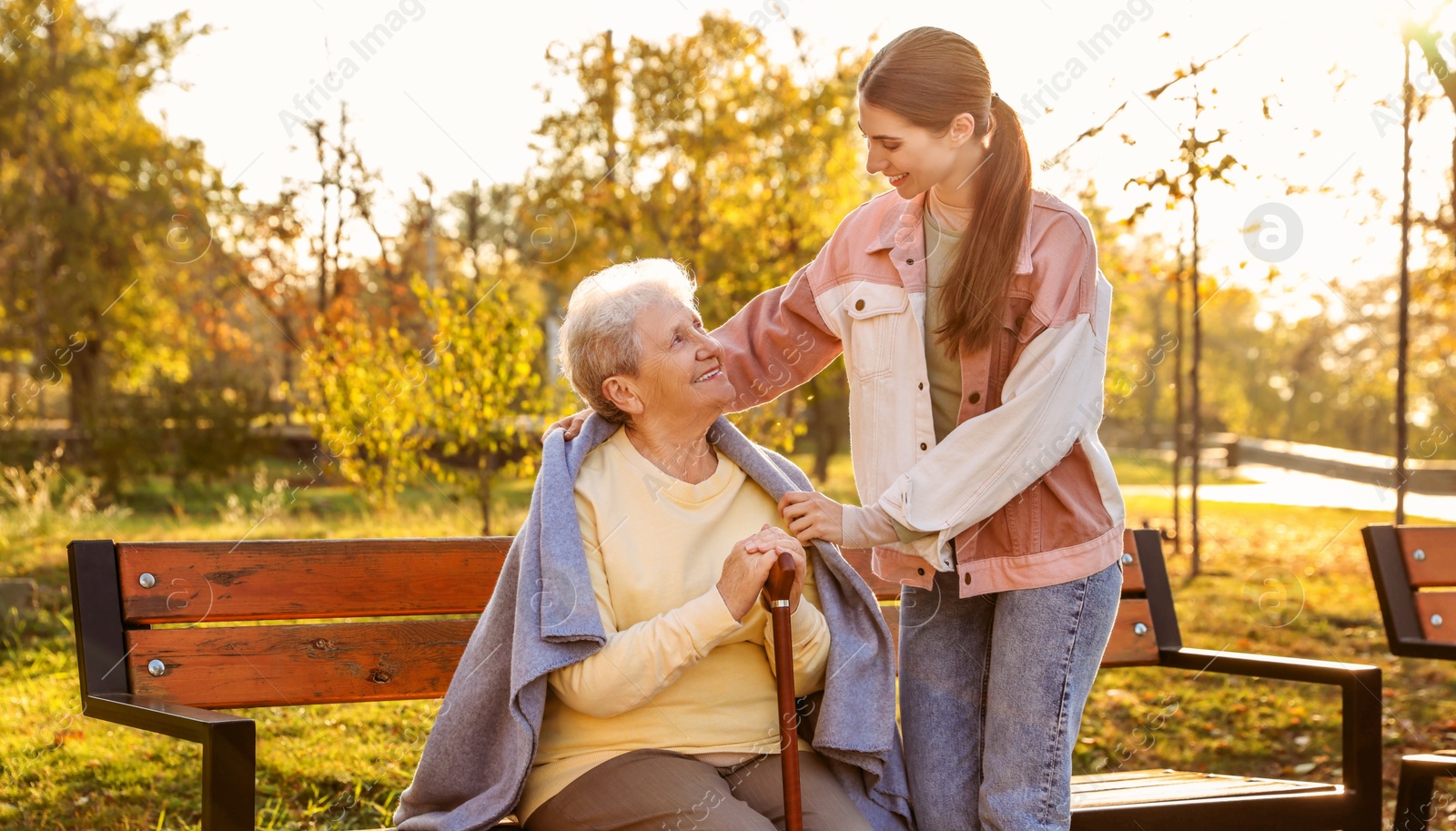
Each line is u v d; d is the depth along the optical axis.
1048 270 1.97
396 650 2.31
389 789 3.28
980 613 2.18
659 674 1.91
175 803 3.21
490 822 1.94
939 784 2.16
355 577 2.30
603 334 2.03
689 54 9.24
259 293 12.72
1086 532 2.03
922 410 2.07
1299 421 33.81
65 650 4.82
